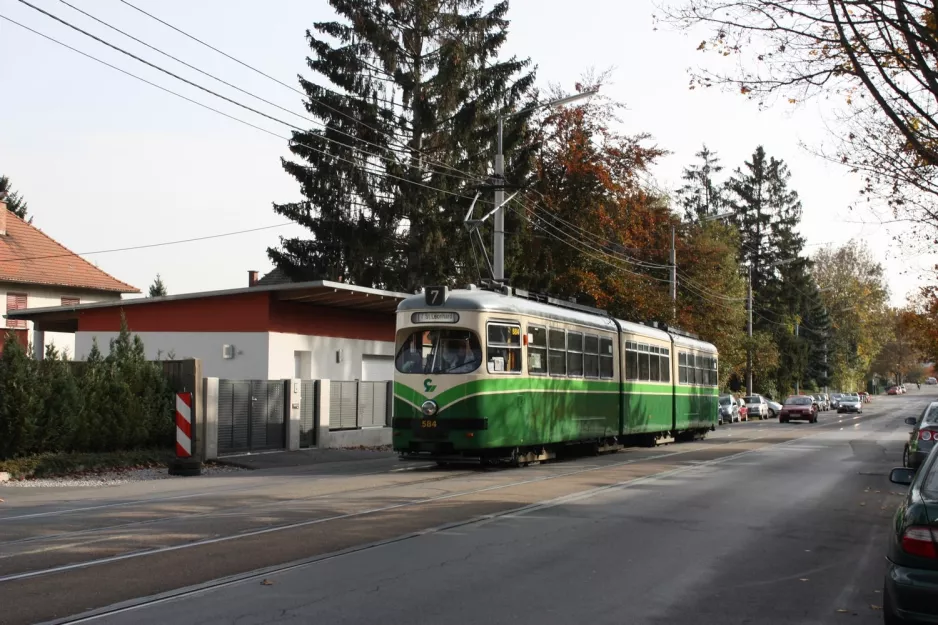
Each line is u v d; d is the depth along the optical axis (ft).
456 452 62.80
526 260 151.53
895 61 46.47
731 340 185.37
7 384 59.21
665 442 102.32
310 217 136.26
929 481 22.88
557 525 39.17
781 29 46.26
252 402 74.74
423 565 30.12
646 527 39.27
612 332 84.43
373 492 49.70
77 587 26.30
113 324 97.09
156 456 66.08
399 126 133.28
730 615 24.94
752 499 50.19
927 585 20.20
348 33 131.13
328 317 95.20
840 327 332.60
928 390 581.53
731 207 273.13
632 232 162.81
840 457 83.05
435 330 63.46
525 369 66.39
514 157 139.54
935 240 64.28
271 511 41.68
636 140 150.82
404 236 140.26
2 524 37.86
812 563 32.60
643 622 23.86
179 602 24.67
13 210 233.55
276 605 24.45
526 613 24.30
